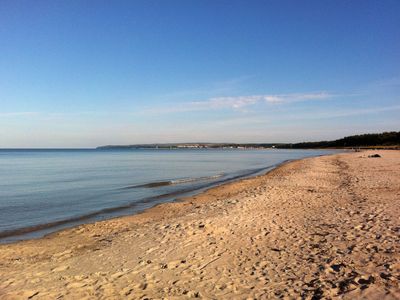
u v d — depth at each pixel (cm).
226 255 852
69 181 3219
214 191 2273
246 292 638
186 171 4362
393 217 1108
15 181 3244
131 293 661
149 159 8319
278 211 1348
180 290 665
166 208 1734
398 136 14038
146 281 718
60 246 1098
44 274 798
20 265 898
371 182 2153
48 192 2477
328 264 738
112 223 1417
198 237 1016
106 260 884
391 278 636
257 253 852
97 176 3725
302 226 1082
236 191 2194
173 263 816
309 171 3306
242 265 779
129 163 6488
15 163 6775
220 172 4128
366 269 691
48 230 1366
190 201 1922
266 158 8212
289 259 794
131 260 866
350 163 4272
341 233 962
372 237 896
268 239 960
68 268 838
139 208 1819
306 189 2005
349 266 716
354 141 16275
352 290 604
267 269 745
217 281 698
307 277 682
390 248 799
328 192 1855
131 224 1389
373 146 13925
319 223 1107
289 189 2014
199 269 770
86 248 1061
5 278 782
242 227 1098
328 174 2966
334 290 612
